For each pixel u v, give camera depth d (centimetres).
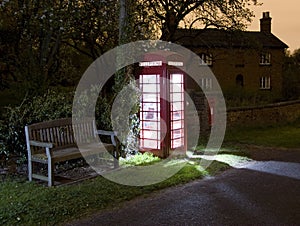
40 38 1191
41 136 737
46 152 677
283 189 665
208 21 1431
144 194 634
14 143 830
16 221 508
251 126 1491
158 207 573
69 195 609
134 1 1153
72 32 1255
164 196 626
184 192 648
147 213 549
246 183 704
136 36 1071
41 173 773
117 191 637
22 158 832
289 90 2416
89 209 557
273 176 755
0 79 1228
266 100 2078
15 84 1031
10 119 836
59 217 524
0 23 1196
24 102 928
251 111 1521
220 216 536
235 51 1975
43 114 861
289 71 2584
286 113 1758
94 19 1275
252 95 2025
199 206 577
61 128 782
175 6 1312
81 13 1187
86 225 504
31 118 849
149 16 1280
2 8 1172
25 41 1167
